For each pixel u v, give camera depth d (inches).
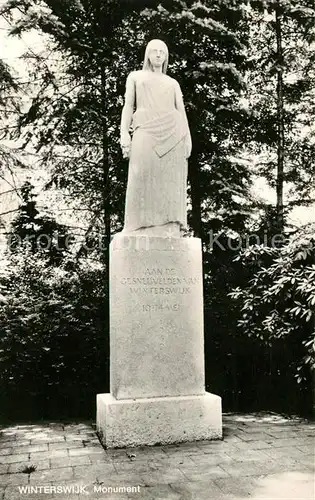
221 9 375.6
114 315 234.8
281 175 455.8
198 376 240.1
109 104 406.0
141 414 224.4
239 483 173.5
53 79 386.6
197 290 245.8
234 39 365.7
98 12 403.2
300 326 308.0
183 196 255.9
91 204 438.3
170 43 369.7
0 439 248.1
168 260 242.8
